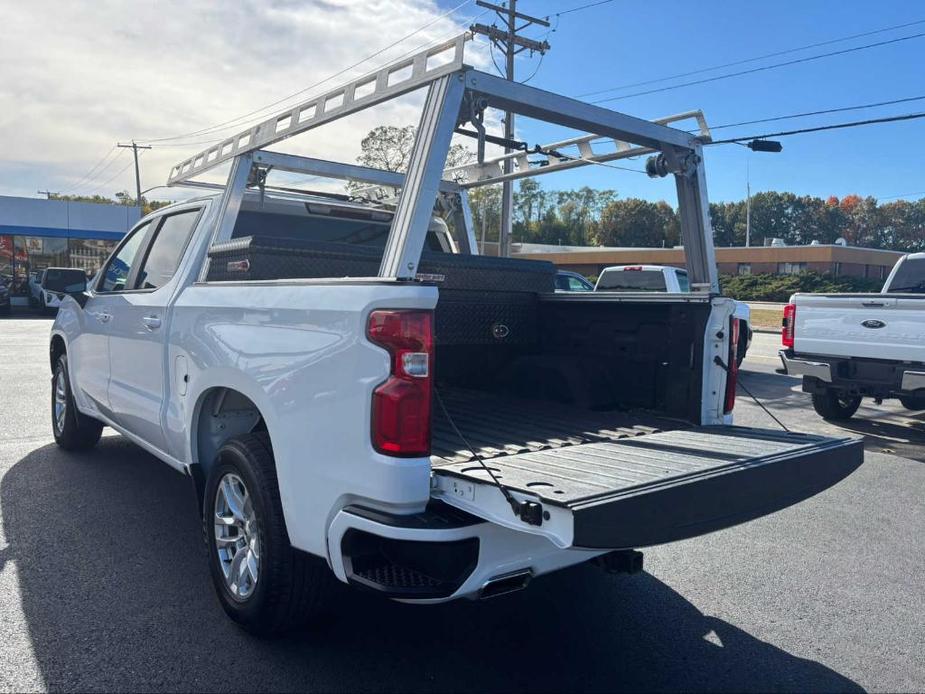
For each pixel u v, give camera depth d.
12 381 11.05
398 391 2.73
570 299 4.81
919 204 113.50
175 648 3.41
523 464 3.02
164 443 4.54
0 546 4.57
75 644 3.41
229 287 3.80
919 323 8.02
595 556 3.19
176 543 4.68
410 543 2.83
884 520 5.67
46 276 6.00
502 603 4.07
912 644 3.71
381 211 5.73
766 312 37.09
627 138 3.81
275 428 3.22
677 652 3.56
